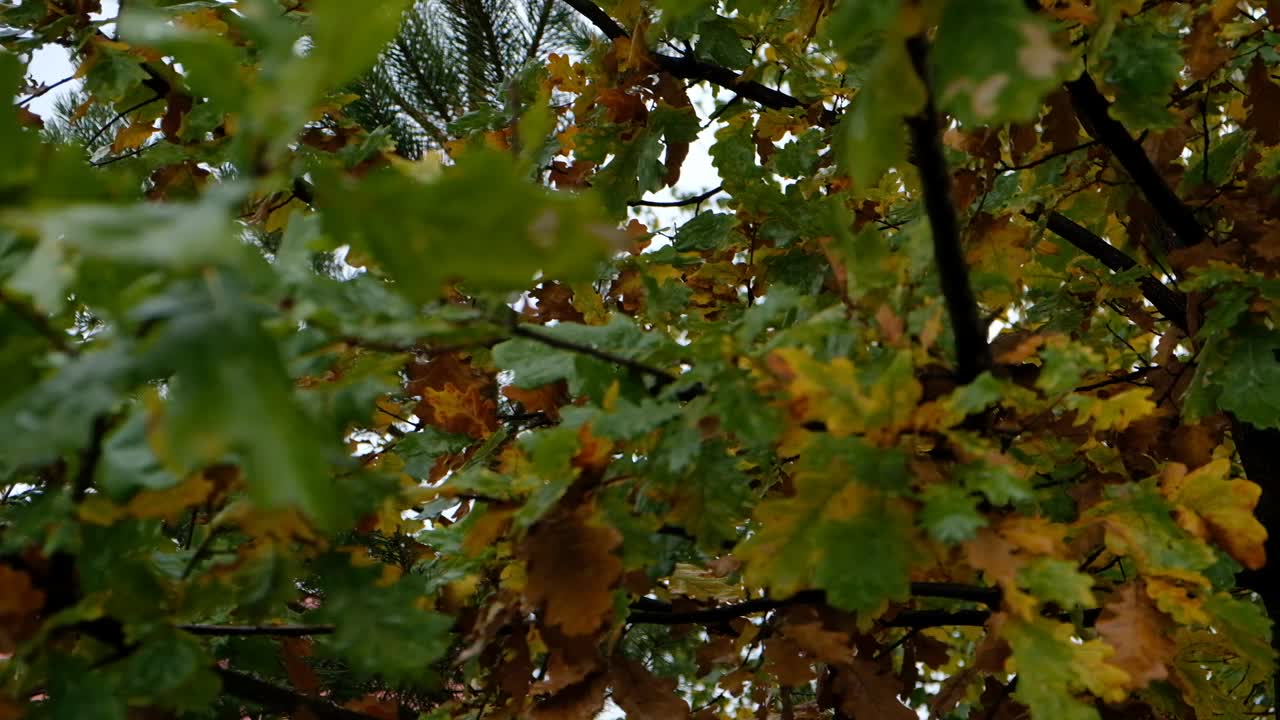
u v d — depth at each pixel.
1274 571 2.47
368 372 1.05
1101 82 1.82
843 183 2.45
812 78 2.92
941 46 0.80
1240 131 2.71
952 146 2.17
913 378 1.09
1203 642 1.72
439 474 2.30
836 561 1.08
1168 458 1.99
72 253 0.72
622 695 1.56
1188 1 2.03
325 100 2.61
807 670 1.58
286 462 0.56
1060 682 1.17
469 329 0.97
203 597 1.17
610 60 2.86
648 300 1.75
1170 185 2.60
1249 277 1.80
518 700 1.65
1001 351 1.62
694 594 2.05
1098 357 1.20
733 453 1.79
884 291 1.28
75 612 1.06
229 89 0.59
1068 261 3.06
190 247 0.50
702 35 2.81
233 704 1.96
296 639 1.67
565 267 0.57
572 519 1.30
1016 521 1.22
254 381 0.58
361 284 1.01
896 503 1.11
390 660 1.19
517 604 1.50
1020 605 1.13
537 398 1.94
